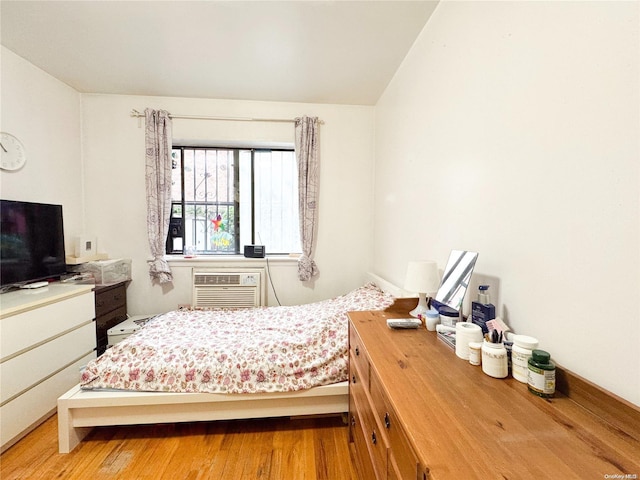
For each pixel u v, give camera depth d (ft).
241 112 9.21
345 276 9.79
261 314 7.65
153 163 8.73
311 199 9.27
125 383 5.00
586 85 2.40
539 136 2.88
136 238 9.07
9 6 5.23
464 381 2.56
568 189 2.57
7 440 4.91
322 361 5.32
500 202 3.47
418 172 5.98
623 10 2.12
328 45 6.36
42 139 7.48
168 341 5.82
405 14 5.34
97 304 7.41
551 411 2.14
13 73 6.72
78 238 8.09
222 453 4.89
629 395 2.10
